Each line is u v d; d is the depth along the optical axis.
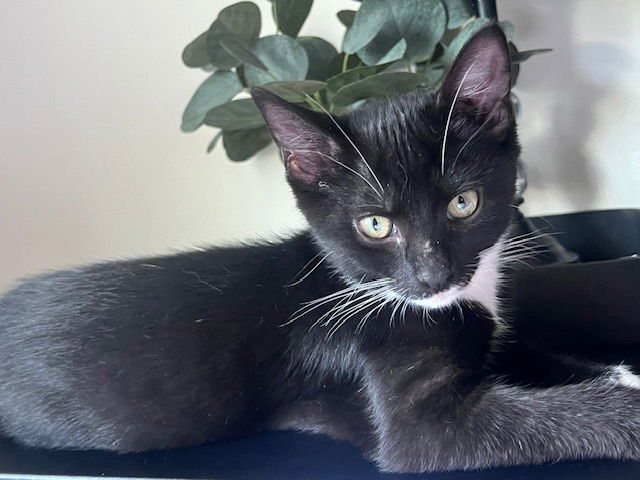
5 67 0.40
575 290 0.31
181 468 0.25
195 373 0.27
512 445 0.23
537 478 0.22
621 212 0.38
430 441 0.24
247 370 0.27
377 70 0.33
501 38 0.25
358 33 0.32
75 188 0.42
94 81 0.41
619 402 0.24
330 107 0.34
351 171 0.26
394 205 0.25
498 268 0.29
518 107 0.37
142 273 0.29
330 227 0.27
